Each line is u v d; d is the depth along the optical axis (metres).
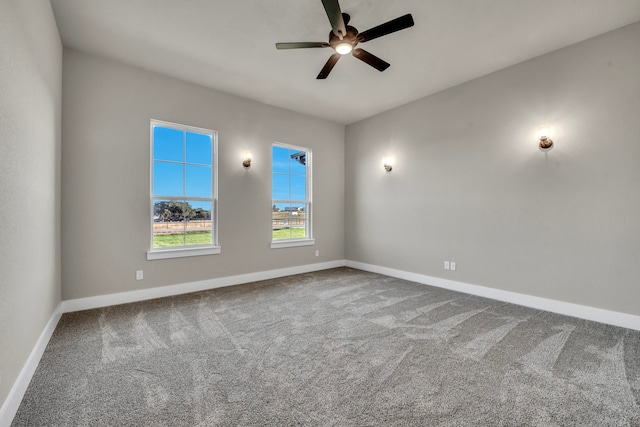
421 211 4.27
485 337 2.42
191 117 3.73
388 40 2.81
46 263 2.26
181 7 2.37
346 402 1.60
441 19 2.51
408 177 4.45
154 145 3.56
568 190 2.92
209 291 3.76
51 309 2.46
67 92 2.94
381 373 1.89
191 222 3.81
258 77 3.60
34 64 1.90
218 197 3.97
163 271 3.53
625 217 2.61
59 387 1.72
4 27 1.40
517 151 3.28
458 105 3.82
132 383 1.77
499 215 3.43
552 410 1.53
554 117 3.00
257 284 4.14
